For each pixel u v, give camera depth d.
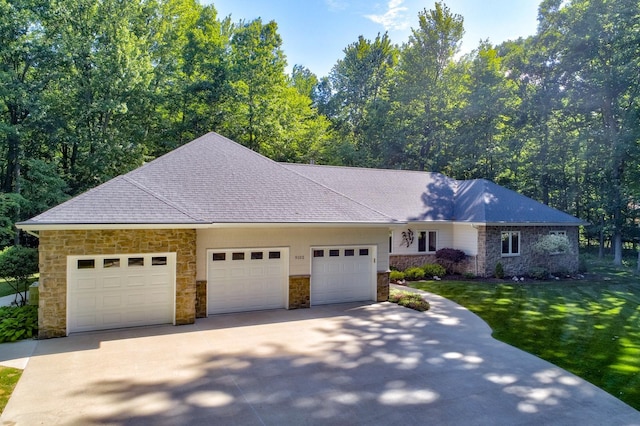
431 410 6.45
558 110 29.25
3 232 22.08
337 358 8.77
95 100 24.73
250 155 15.64
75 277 10.38
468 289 17.45
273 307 13.21
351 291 14.49
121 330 10.66
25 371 7.83
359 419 6.13
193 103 29.20
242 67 30.44
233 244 12.45
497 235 20.58
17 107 23.83
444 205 22.94
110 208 10.53
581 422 6.17
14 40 22.66
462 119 33.28
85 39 23.88
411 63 36.00
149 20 28.41
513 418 6.24
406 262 21.28
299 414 6.27
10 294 15.98
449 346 9.73
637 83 25.64
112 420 6.01
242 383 7.41
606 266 26.23
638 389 7.45
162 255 11.11
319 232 13.71
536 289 17.80
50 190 23.84
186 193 12.46
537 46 30.64
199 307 12.02
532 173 31.64
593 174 29.45
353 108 46.69
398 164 36.97
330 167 23.41
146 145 28.64
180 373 7.84
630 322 12.45
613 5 25.31
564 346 9.97
